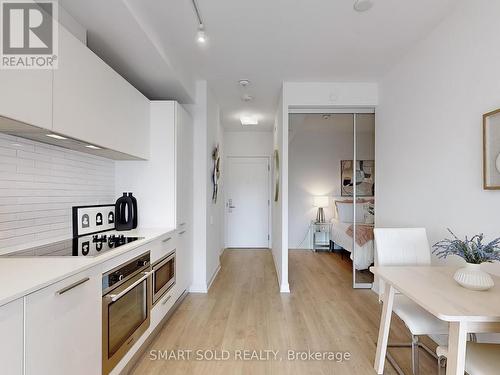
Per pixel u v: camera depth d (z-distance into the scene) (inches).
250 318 106.7
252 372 74.4
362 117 145.9
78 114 64.8
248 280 154.3
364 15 84.6
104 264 60.2
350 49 105.7
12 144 64.9
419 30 93.5
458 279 58.7
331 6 80.0
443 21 87.7
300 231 209.6
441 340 87.4
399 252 85.7
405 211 111.6
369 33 94.8
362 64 118.4
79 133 65.2
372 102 138.1
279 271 148.6
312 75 129.4
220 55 109.7
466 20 78.0
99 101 73.9
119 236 85.4
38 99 52.7
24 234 68.8
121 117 86.9
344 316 108.8
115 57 91.4
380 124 134.9
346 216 179.3
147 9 78.8
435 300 51.5
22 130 56.9
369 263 144.0
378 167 137.0
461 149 80.8
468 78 77.7
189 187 131.1
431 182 94.9
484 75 72.3
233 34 94.3
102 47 84.9
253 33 93.8
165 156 110.8
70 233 84.9
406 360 79.6
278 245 156.7
